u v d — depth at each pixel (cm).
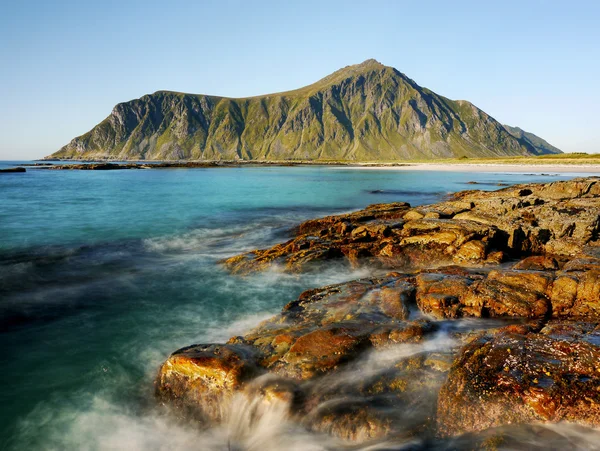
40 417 739
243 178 8056
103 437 693
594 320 802
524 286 973
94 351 977
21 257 1833
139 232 2438
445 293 998
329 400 645
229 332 1070
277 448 608
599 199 2084
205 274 1602
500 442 508
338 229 2073
